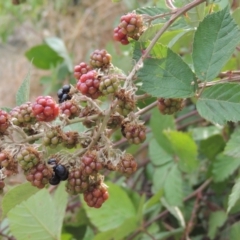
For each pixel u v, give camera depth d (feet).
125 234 1.66
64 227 1.87
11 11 3.58
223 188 1.79
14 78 3.60
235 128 1.83
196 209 1.78
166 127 1.80
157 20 1.24
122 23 1.15
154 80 1.09
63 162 1.08
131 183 2.23
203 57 1.10
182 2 1.26
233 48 1.10
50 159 1.08
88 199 1.11
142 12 1.25
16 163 1.06
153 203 1.76
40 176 1.05
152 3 2.38
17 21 3.62
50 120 1.04
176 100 1.15
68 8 3.38
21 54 3.67
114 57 2.03
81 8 3.34
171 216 1.93
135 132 1.09
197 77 1.10
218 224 1.75
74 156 1.08
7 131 1.06
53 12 3.42
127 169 1.07
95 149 1.07
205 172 1.94
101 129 1.06
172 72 1.09
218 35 1.10
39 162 1.06
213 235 1.75
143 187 2.19
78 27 3.17
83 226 1.87
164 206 1.86
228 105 1.07
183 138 1.70
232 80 1.22
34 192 1.14
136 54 1.12
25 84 1.18
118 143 1.81
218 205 1.96
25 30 3.72
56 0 3.42
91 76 1.07
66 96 1.14
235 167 1.68
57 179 1.08
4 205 1.14
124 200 1.73
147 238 1.77
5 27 3.61
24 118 1.05
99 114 1.07
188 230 1.72
